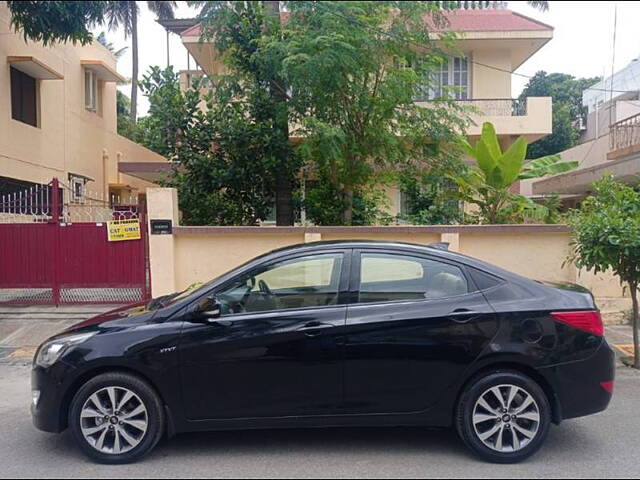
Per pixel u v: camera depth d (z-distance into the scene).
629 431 5.03
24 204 9.99
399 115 10.44
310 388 4.38
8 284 9.83
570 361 4.37
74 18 11.70
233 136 10.47
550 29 16.22
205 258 9.66
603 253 6.70
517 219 11.33
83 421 4.34
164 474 4.16
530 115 16.02
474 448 4.34
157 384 4.33
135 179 22.28
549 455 4.50
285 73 9.27
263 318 4.41
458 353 4.36
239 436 4.90
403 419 4.42
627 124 15.31
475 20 17.39
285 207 11.37
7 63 13.57
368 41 9.59
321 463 4.34
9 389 6.39
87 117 18.44
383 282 4.59
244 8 10.62
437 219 12.11
